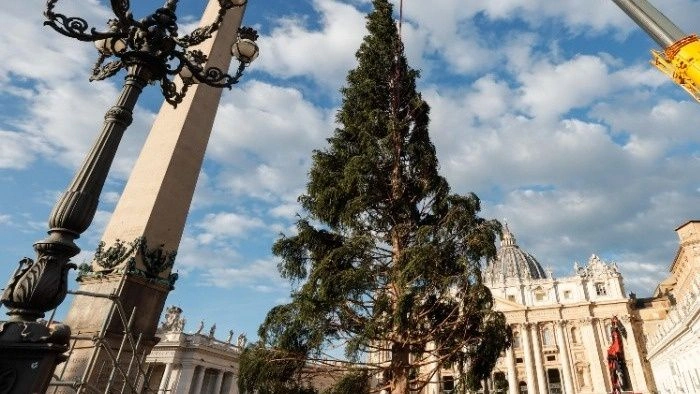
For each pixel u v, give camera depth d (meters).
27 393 4.29
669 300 70.50
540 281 78.69
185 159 13.21
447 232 12.13
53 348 4.56
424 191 14.30
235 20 15.30
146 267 11.41
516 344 74.31
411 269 10.96
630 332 68.06
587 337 70.12
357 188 13.22
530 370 70.12
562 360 69.62
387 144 14.28
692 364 32.03
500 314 11.78
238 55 8.45
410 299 10.59
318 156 14.95
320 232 13.84
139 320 10.99
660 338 40.91
